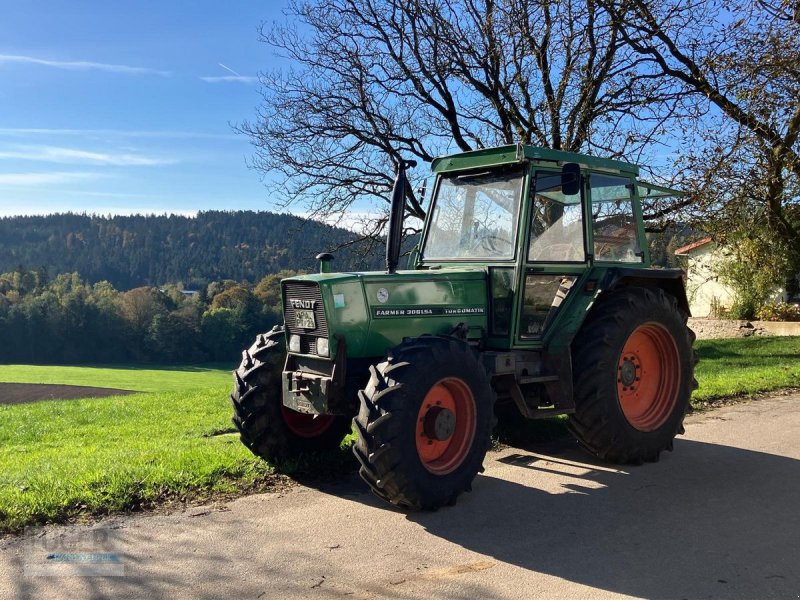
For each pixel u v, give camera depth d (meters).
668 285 6.25
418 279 4.87
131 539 3.81
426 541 3.85
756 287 21.52
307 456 5.29
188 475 4.79
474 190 5.50
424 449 4.38
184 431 7.53
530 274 5.13
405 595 3.16
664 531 4.04
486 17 12.99
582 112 12.34
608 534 3.99
